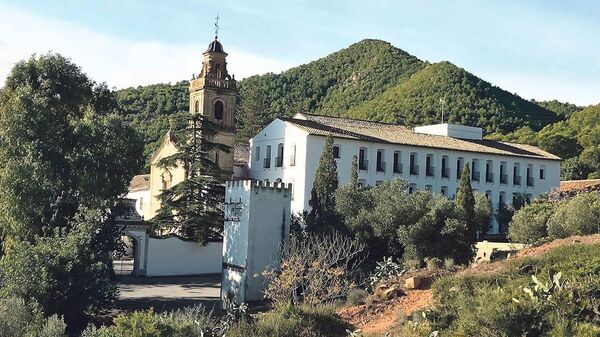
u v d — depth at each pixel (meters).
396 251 41.03
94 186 43.38
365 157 60.53
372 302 32.34
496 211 66.12
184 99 123.50
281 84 151.50
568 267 27.64
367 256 40.88
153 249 53.84
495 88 131.62
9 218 41.06
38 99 44.47
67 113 51.00
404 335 26.27
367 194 44.16
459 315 25.72
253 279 42.03
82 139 44.72
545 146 102.75
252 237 42.28
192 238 55.12
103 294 36.34
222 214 53.69
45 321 29.91
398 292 32.88
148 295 44.38
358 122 67.12
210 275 55.34
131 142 46.75
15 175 40.88
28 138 43.25
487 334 22.83
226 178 63.41
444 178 64.75
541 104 157.88
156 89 129.38
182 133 58.97
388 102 123.62
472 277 29.39
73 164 43.25
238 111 115.06
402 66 144.25
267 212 43.00
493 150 68.19
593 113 119.38
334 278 36.06
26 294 33.47
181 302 42.12
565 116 132.50
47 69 49.94
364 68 150.25
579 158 96.81
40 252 34.97
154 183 70.06
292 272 36.22
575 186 73.00
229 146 60.41
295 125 59.62
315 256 39.84
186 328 27.98
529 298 23.95
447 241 39.22
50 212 41.50
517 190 69.44
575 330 21.94
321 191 45.59
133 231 53.19
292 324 29.72
